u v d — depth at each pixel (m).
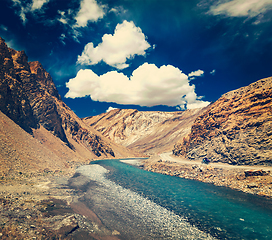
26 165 33.97
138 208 25.03
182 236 17.81
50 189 26.67
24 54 75.38
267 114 49.81
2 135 35.06
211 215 23.28
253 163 46.25
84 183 37.16
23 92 57.16
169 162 73.00
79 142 104.88
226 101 68.25
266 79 57.78
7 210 14.69
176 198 30.72
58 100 113.81
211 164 56.44
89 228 16.72
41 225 14.20
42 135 62.62
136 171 66.12
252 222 21.19
